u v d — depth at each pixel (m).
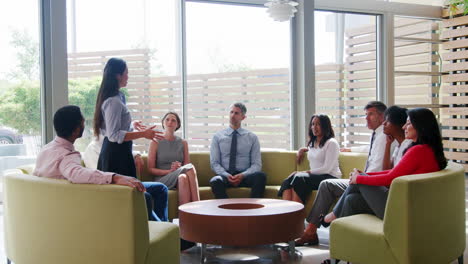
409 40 7.21
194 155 5.32
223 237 3.54
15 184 3.05
